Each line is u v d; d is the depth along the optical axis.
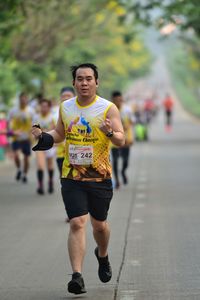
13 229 18.72
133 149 50.41
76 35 49.28
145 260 14.74
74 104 12.16
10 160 40.78
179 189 27.16
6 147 43.88
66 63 58.81
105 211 12.25
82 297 11.98
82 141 12.09
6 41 35.41
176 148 50.81
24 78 49.41
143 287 12.55
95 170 12.10
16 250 15.97
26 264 14.52
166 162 39.31
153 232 18.00
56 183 29.53
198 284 12.70
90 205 12.23
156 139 62.75
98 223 12.29
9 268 14.20
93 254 15.40
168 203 23.31
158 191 26.59
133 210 21.84
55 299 11.90
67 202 12.08
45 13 44.88
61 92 20.11
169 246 16.17
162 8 40.00
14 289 12.59
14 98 50.31
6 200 24.48
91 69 12.05
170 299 11.76
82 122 12.05
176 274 13.48
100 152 12.10
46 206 22.89
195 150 48.41
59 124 12.37
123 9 45.00
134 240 16.95
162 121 105.56
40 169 25.91
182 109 154.00
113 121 12.03
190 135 68.81
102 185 12.13
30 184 29.33
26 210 22.06
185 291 12.24
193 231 18.05
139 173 33.59
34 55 48.53
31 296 12.12
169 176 32.09
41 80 53.34
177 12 39.66
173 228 18.53
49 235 17.80
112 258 14.96
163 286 12.59
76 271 11.74
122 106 27.48
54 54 53.81
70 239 11.92
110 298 11.88
